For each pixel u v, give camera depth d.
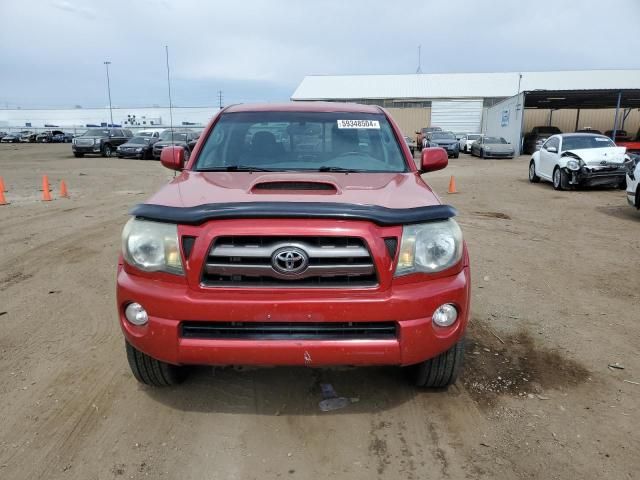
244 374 3.42
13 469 2.50
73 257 6.45
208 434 2.79
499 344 3.88
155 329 2.57
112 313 4.50
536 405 3.07
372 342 2.54
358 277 2.54
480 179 17.23
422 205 2.71
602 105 40.16
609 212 10.01
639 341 3.96
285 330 2.55
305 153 3.76
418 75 56.06
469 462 2.57
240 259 2.50
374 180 3.27
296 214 2.46
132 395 3.16
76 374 3.40
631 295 5.02
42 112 98.44
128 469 2.51
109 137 29.09
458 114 47.56
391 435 2.79
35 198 12.17
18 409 3.00
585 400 3.12
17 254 6.60
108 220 9.12
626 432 2.81
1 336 4.00
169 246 2.56
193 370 3.46
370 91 53.09
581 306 4.71
